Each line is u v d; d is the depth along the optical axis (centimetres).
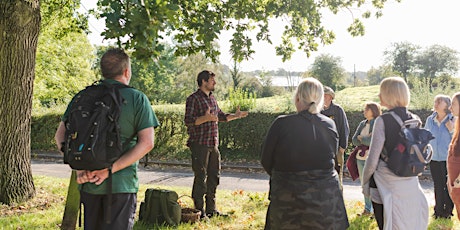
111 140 301
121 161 310
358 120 1570
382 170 416
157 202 598
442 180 680
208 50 651
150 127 325
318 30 749
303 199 345
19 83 727
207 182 666
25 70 732
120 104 312
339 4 746
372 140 414
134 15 408
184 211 649
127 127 318
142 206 615
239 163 1625
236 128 1691
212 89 649
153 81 5322
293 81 4472
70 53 2855
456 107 504
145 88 5231
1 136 721
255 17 662
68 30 1449
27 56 732
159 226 586
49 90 2802
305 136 353
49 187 868
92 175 307
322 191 349
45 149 1978
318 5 742
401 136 403
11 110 723
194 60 5447
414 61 6438
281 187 354
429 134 412
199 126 640
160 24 418
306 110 365
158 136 1789
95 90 318
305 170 351
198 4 664
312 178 349
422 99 1572
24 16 706
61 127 341
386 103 422
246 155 1680
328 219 346
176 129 1795
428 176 1332
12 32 707
